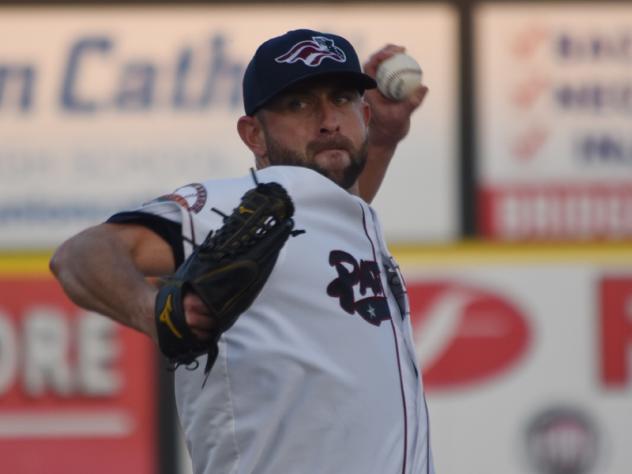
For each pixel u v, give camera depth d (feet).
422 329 79.51
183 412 29.73
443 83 80.43
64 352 79.66
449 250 79.87
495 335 79.46
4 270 79.66
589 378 79.15
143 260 28.71
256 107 31.30
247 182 29.50
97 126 80.28
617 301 79.51
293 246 28.50
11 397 79.30
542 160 80.23
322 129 31.01
